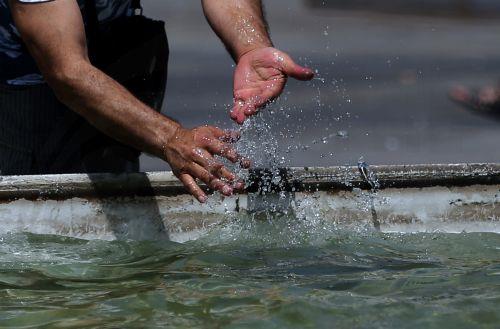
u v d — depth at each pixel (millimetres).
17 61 9414
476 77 23453
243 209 8891
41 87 9609
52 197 8750
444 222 9000
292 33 30156
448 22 32969
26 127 9812
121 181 8766
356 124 19016
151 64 9938
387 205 8961
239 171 8820
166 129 8023
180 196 8852
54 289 7527
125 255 8375
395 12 34562
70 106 8273
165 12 32625
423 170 8961
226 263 8102
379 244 8570
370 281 7527
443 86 22359
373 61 25734
